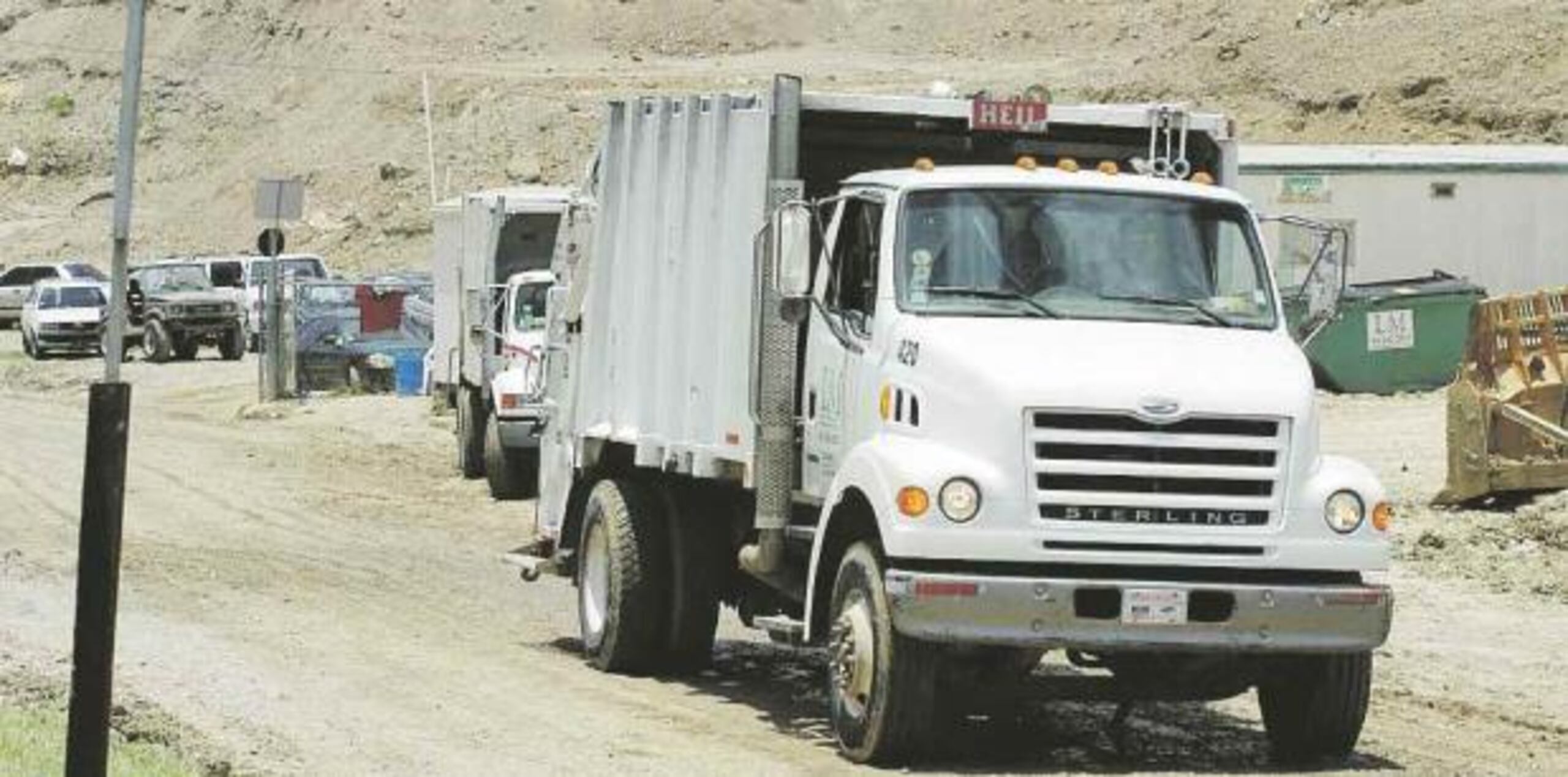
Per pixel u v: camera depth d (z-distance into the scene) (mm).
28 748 27422
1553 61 147500
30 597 45375
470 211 73250
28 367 133500
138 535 57812
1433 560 51094
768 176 32312
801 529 32250
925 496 27766
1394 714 34844
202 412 102625
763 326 32156
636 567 36594
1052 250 30469
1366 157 93438
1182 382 28281
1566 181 94000
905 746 28469
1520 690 37469
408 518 63219
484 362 69125
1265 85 157625
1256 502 28281
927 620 27500
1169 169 33656
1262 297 30953
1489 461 56344
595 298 38781
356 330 106250
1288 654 28969
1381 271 92938
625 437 37062
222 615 43250
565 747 30047
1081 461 27953
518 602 46469
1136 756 30703
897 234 30328
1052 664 37344
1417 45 153500
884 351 29766
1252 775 29406
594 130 193750
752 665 38812
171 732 30469
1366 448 69625
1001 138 35219
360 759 29000
